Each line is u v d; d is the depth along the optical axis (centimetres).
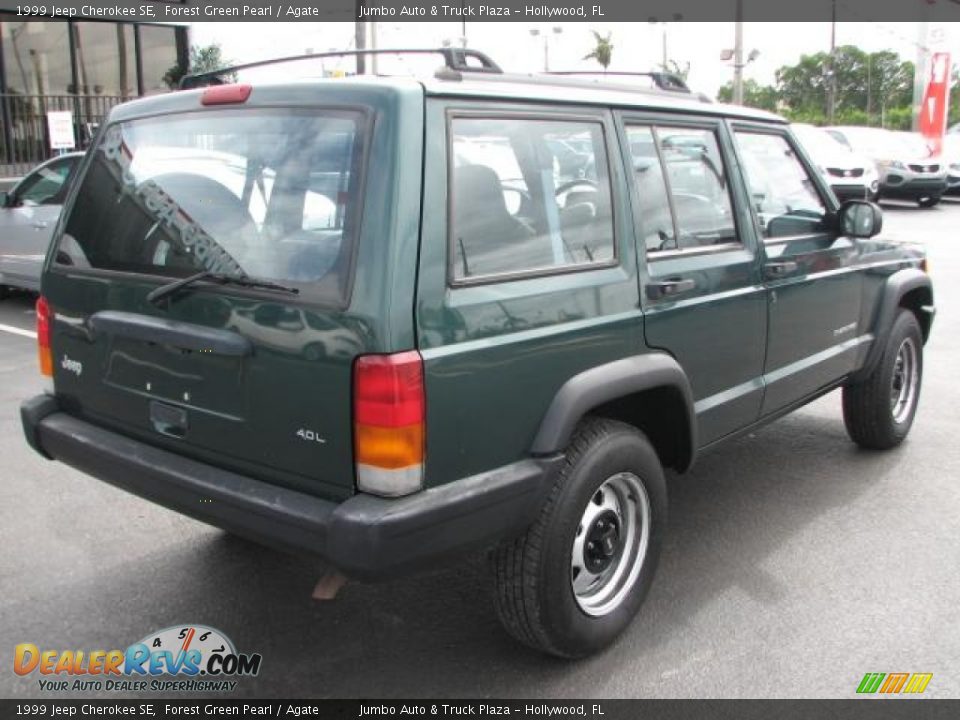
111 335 326
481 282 279
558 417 296
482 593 377
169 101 326
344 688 313
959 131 2622
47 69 1511
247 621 355
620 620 333
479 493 274
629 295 329
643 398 357
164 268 311
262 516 276
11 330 879
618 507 338
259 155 289
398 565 258
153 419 317
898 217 1897
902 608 362
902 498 473
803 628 348
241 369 284
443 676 319
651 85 390
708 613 359
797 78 8050
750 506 464
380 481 257
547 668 324
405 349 257
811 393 455
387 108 263
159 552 411
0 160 1348
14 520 443
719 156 390
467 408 272
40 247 909
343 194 266
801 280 426
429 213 263
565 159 314
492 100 289
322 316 262
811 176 464
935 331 856
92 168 352
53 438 349
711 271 369
